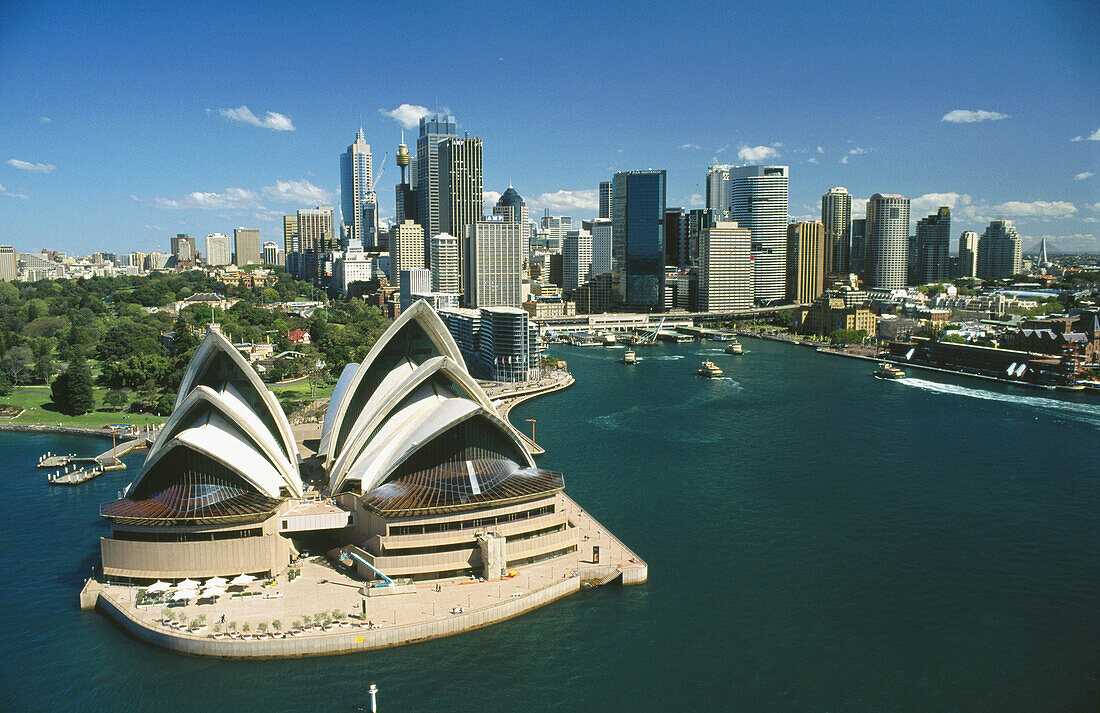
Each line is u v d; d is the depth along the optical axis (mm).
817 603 144125
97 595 140125
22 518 186375
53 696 114188
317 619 128750
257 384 169000
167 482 152250
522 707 112438
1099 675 121562
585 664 123375
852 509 194375
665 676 120438
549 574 148625
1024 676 121438
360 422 174000
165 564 142125
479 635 131125
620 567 152125
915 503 198750
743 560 162875
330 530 159625
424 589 141375
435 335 183875
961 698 115938
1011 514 190875
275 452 165625
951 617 139375
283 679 118000
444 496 149125
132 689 115500
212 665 121438
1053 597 147125
